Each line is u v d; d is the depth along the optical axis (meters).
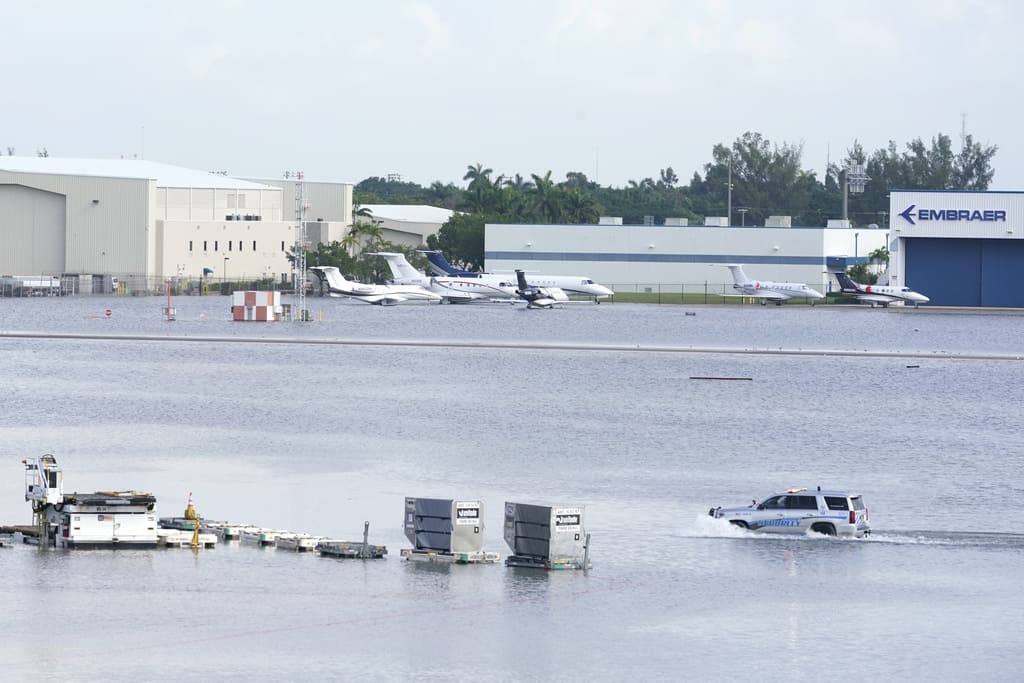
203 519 157.50
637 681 106.62
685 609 125.69
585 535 140.38
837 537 155.50
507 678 106.44
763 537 156.12
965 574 139.75
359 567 138.00
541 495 179.38
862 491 186.38
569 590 131.00
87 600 123.69
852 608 126.88
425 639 115.00
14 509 163.38
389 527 157.75
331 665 108.12
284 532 150.88
